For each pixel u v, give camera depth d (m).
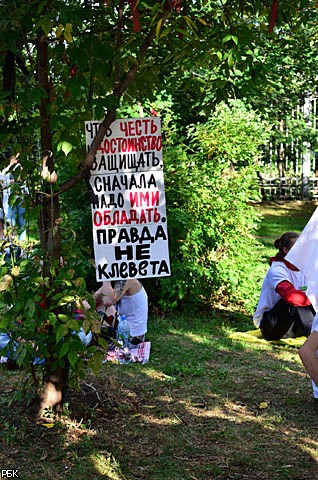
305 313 6.64
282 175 18.41
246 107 10.40
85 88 4.28
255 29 4.72
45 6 3.87
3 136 4.17
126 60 4.48
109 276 4.49
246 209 8.38
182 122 10.73
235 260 8.13
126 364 5.80
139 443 4.21
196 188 7.90
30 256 4.35
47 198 4.35
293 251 4.41
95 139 4.33
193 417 4.64
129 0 3.99
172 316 7.68
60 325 3.98
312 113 17.06
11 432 4.21
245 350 6.39
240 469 3.91
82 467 3.87
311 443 4.26
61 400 4.49
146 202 4.50
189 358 6.04
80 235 7.42
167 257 4.53
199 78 4.84
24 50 4.61
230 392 5.16
